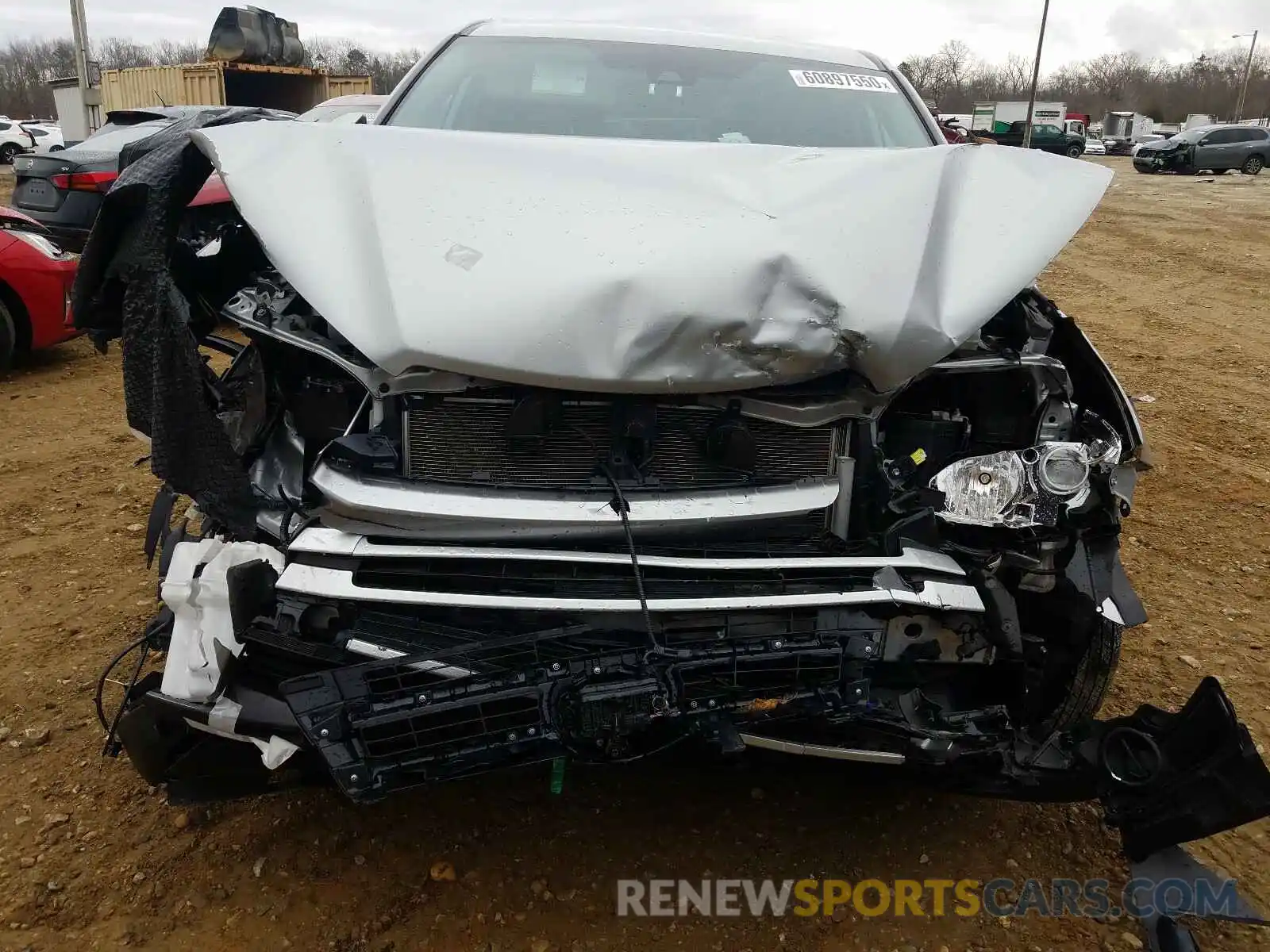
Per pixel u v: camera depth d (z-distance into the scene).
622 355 2.15
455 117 3.39
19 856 2.53
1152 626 3.79
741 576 2.23
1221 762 2.14
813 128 3.49
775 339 2.22
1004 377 2.57
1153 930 2.31
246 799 2.64
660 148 2.67
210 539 2.24
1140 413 6.54
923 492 2.37
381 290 2.22
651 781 2.89
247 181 2.40
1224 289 11.07
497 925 2.36
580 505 2.28
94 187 8.82
